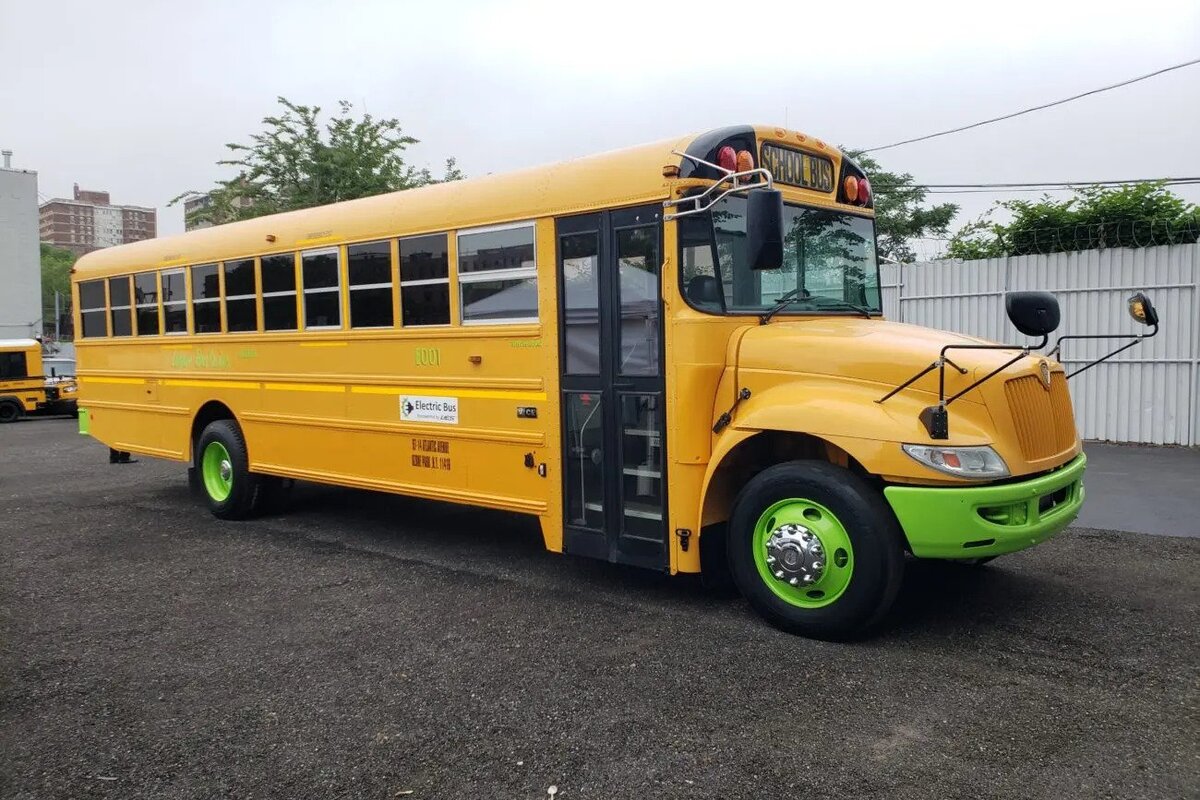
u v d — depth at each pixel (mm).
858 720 3844
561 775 3479
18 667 4832
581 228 5609
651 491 5391
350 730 3943
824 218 6031
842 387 4801
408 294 6777
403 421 6891
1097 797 3188
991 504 4410
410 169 21484
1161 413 11383
